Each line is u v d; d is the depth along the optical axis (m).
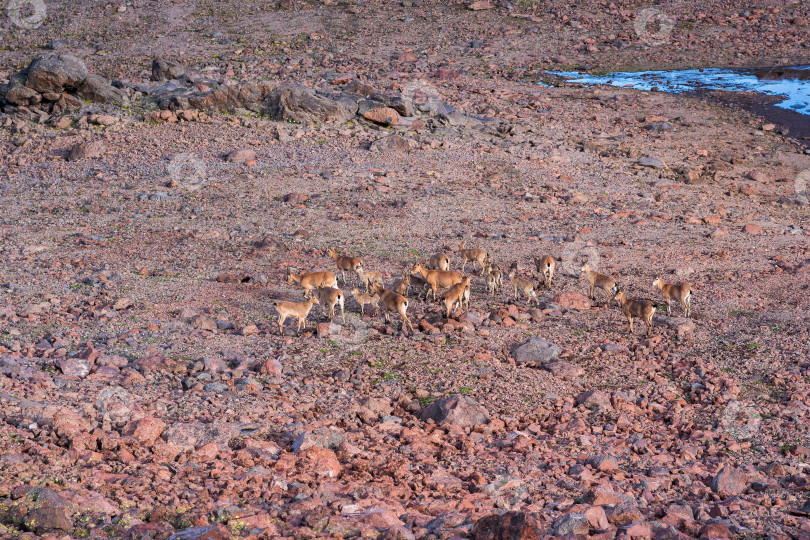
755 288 26.30
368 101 56.88
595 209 39.12
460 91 72.31
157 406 14.34
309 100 54.94
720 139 58.75
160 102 56.09
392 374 17.92
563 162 48.97
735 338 21.22
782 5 102.50
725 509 10.50
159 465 10.79
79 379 15.93
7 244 29.91
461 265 29.25
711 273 28.48
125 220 34.41
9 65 82.94
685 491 11.51
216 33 95.19
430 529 8.91
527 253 30.94
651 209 39.66
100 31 95.94
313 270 27.25
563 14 103.12
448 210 37.59
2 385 14.30
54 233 32.09
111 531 8.42
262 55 86.44
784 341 20.73
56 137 49.62
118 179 41.50
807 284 26.55
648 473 12.50
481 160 48.25
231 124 53.44
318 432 12.94
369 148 48.94
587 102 70.19
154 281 25.36
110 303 22.42
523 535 8.38
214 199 38.22
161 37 93.88
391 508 9.48
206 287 24.84
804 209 41.41
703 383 17.89
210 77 66.06
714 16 100.88
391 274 27.03
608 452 13.52
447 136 54.06
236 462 11.49
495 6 106.19
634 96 72.94
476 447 13.30
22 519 8.46
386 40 93.88
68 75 54.75
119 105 56.59
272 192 39.75
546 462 12.69
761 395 17.14
